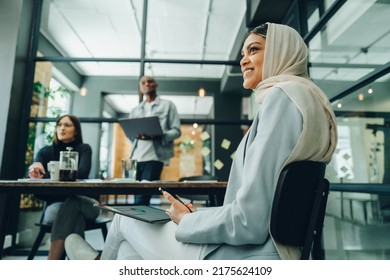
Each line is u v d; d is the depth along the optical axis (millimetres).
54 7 3686
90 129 5859
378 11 1763
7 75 2789
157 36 4371
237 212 602
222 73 5922
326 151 681
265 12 3068
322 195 710
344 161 2029
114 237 966
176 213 754
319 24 2354
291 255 646
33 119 2977
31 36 3100
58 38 4391
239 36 4117
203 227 643
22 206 2863
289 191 611
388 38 1671
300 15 2750
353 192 1918
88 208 1720
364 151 1822
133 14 3826
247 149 700
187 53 4906
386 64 1602
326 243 2213
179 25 4078
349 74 1975
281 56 810
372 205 1761
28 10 3057
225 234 619
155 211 909
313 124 639
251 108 5539
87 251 1110
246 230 594
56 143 2096
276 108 655
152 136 2246
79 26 4102
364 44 1854
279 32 825
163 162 2564
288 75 761
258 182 599
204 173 4527
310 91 694
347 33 2039
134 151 2602
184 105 8281
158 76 6164
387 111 1646
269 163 610
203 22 4008
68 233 1592
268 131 633
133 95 7297
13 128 2803
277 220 604
